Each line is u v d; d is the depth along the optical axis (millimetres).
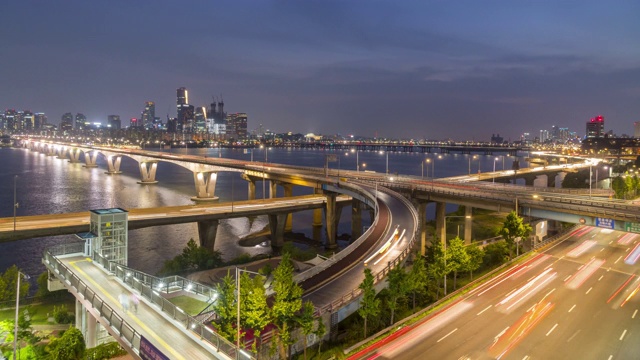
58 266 62531
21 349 54094
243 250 130500
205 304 60375
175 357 38125
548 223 129625
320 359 52594
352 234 150250
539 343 55469
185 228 152250
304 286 66500
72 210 179375
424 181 164500
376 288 66250
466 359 51625
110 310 45688
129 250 123875
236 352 37250
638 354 52844
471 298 71375
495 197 114938
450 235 135750
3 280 73938
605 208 100000
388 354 52938
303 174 176125
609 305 67625
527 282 78625
